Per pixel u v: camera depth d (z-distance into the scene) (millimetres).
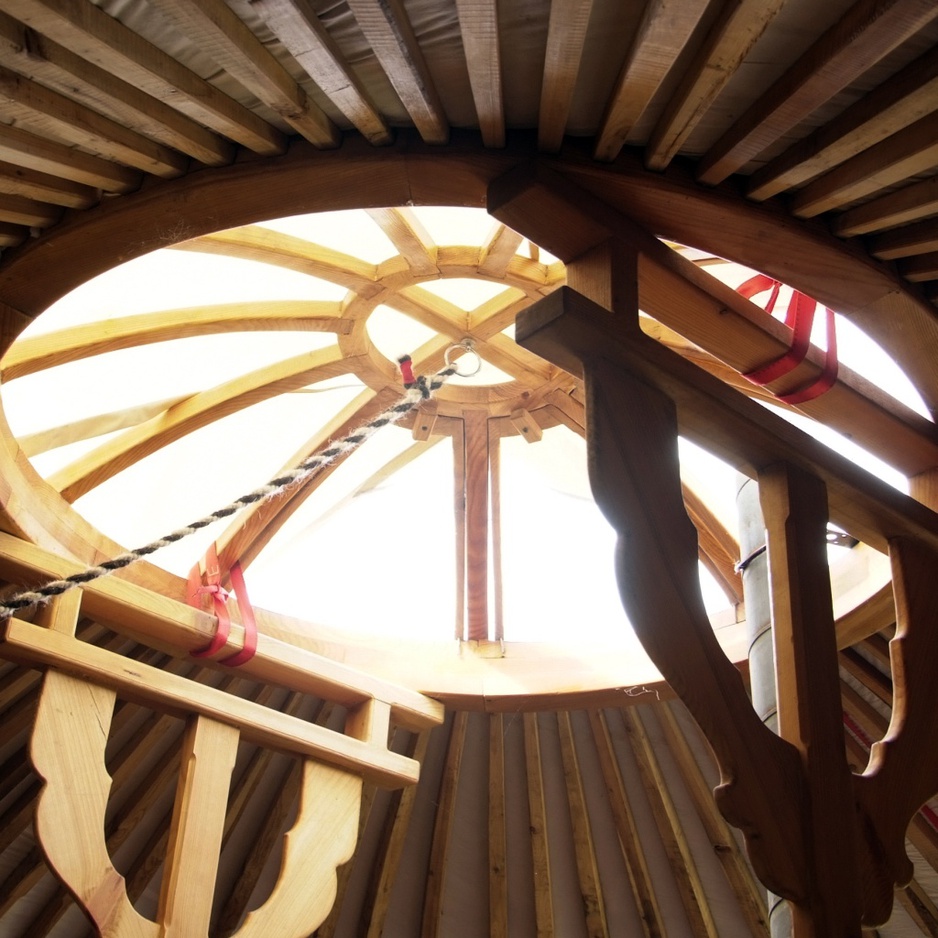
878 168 2877
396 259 4438
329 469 5590
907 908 6379
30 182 3039
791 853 2812
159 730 5734
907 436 3873
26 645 3971
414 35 2627
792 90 2637
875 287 3482
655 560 2889
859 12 2375
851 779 3037
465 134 3137
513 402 5656
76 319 4285
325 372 5125
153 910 6121
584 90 2871
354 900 6430
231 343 4852
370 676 5480
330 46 2543
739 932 6543
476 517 5953
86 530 4754
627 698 5934
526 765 6637
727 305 3361
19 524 4215
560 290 2971
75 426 4820
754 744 2887
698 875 6594
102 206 3273
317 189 3199
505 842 6641
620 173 3117
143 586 4988
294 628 5660
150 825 6074
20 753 5617
